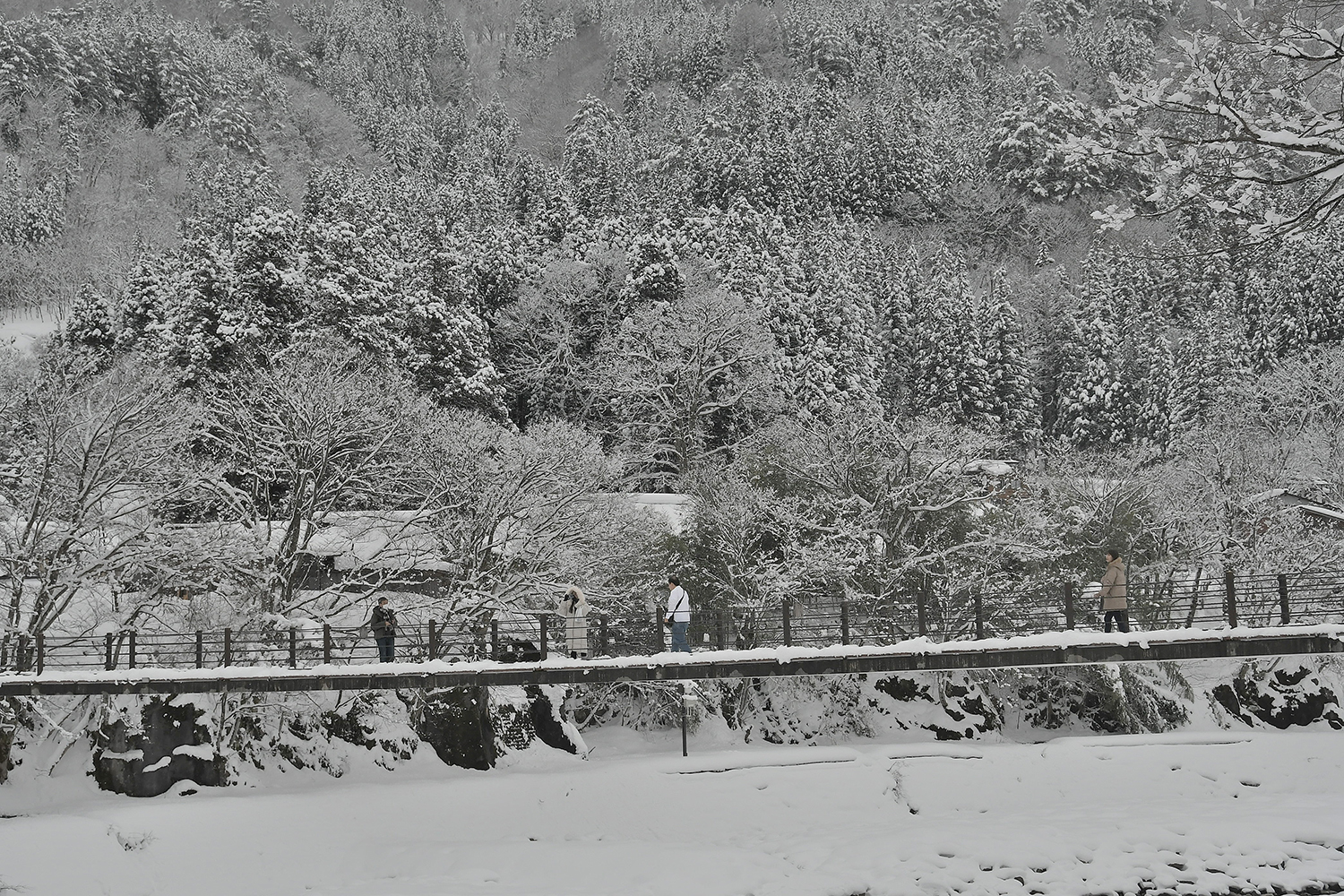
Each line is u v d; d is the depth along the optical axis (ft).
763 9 607.37
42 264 350.23
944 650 76.59
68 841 84.89
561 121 594.65
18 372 123.24
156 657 98.53
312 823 92.63
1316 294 251.80
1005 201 389.60
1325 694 125.18
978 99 493.36
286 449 116.67
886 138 405.59
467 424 133.90
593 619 118.73
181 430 112.06
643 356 191.31
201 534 105.91
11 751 97.86
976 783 108.06
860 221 381.81
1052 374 304.09
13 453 107.96
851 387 224.94
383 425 121.19
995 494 130.21
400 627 107.45
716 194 352.28
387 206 300.61
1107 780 108.99
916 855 88.63
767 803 103.14
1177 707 123.03
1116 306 297.33
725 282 225.35
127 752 97.25
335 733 106.32
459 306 200.54
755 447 155.02
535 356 215.31
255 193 313.32
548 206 282.97
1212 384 236.22
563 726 115.14
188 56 462.60
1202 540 135.03
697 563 131.13
